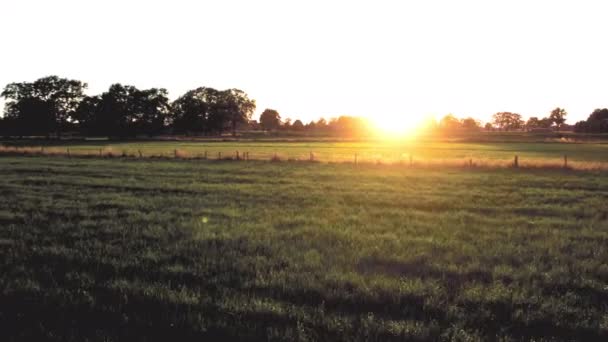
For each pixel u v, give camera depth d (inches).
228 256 364.8
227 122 6215.6
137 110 5167.3
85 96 4948.3
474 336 225.9
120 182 909.8
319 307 259.3
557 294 287.3
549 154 2399.1
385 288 287.7
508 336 227.6
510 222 523.2
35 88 4690.0
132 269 331.3
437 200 685.3
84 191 776.3
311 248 390.0
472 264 341.1
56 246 394.0
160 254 369.7
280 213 564.4
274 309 252.2
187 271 323.9
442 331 233.0
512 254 374.6
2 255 367.9
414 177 1029.8
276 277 309.4
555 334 233.6
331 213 564.7
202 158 1633.9
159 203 646.5
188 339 223.1
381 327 232.4
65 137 4877.0
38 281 301.4
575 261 354.9
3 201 653.9
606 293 290.2
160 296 273.3
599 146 3464.6
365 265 342.3
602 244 412.5
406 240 418.6
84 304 262.8
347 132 7317.9
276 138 4746.6
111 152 1797.5
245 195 735.1
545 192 790.5
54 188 815.7
